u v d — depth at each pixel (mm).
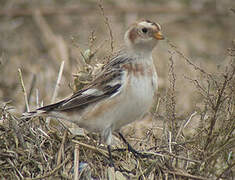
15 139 11047
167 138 11484
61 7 23016
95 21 22062
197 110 11688
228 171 11062
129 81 11047
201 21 22703
